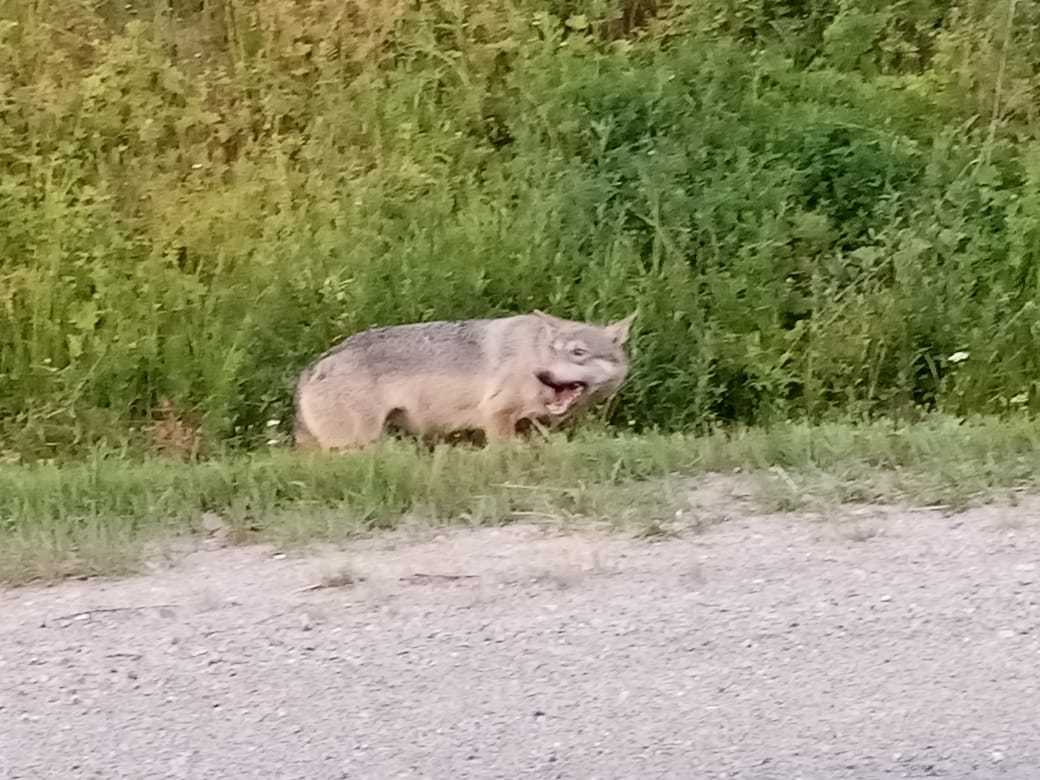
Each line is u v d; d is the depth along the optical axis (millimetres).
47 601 5336
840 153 10695
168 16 12031
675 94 11234
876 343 9578
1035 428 7531
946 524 5965
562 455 7035
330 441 8391
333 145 11258
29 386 9445
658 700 4309
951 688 4348
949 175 10828
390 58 11836
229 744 4094
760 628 4824
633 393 9250
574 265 9992
